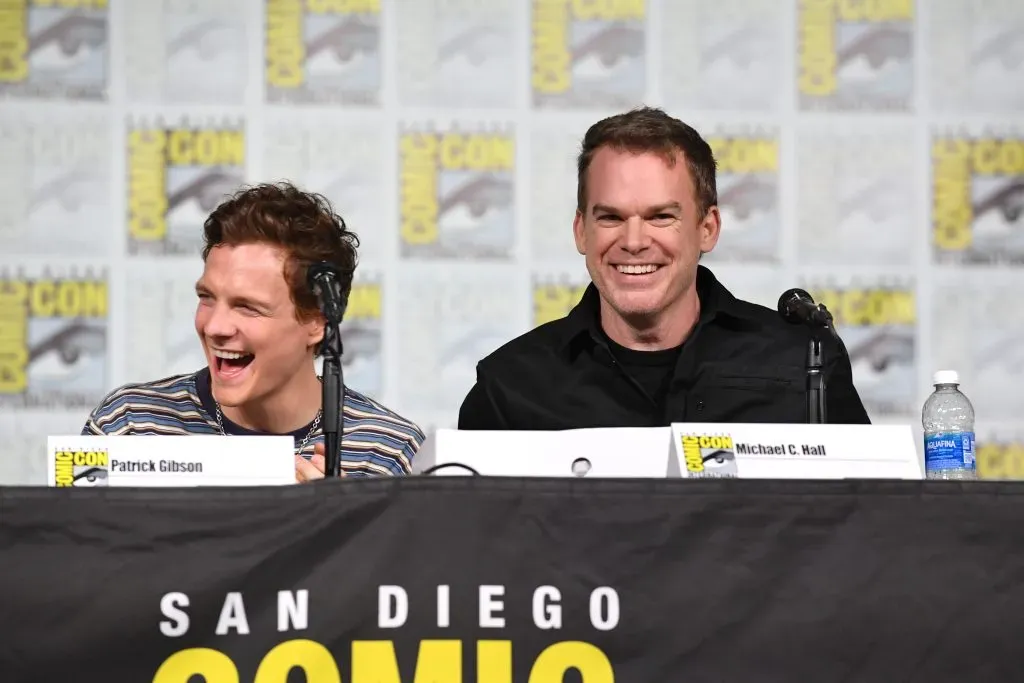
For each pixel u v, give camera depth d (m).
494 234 8.23
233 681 3.54
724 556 3.66
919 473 4.04
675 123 5.65
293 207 5.06
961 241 8.31
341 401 4.18
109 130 8.07
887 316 8.28
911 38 8.35
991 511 3.71
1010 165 8.33
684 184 5.57
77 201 8.04
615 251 5.57
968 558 3.69
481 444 4.16
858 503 3.70
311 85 8.18
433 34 8.24
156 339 8.05
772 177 8.31
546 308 8.24
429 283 8.20
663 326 5.85
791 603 3.65
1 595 3.51
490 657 3.59
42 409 7.97
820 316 4.50
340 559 3.60
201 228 8.10
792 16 8.34
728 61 8.31
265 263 4.93
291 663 3.55
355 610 3.58
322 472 4.58
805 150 8.32
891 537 3.69
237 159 8.14
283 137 8.16
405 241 8.20
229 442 4.07
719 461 4.00
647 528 3.66
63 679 3.50
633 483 3.68
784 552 3.67
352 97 8.20
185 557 3.57
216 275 4.94
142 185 8.08
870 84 8.33
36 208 8.02
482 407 6.07
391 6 8.23
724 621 3.63
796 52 8.32
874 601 3.66
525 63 8.27
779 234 8.29
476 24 8.26
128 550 3.56
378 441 5.42
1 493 3.55
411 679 3.57
